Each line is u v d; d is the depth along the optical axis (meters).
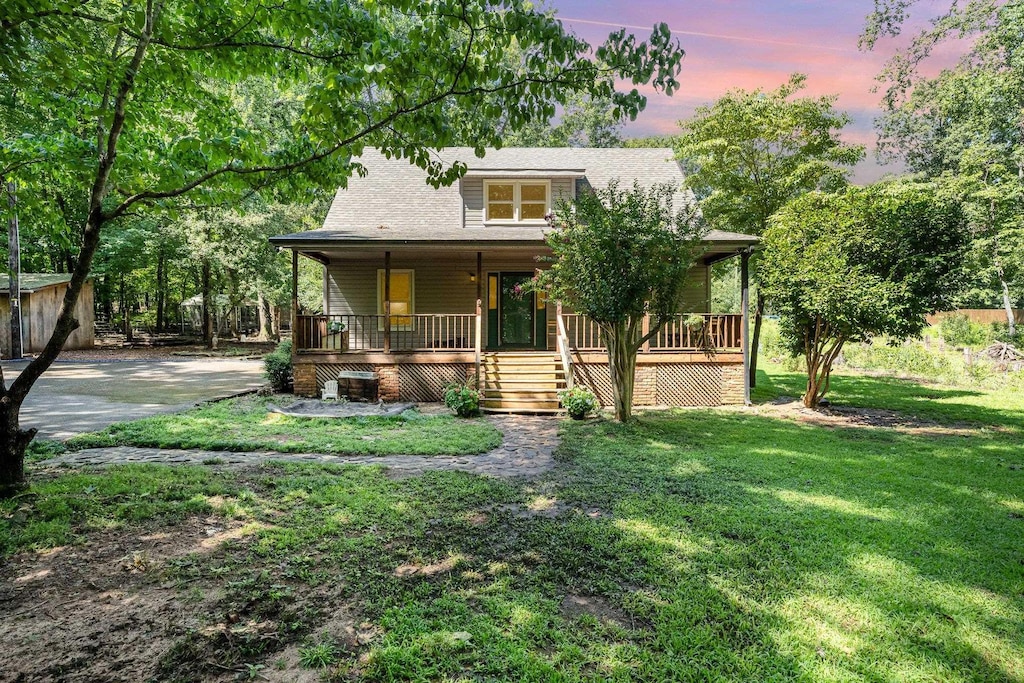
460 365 12.30
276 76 5.79
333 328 12.52
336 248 12.01
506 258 14.74
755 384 15.30
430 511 4.96
